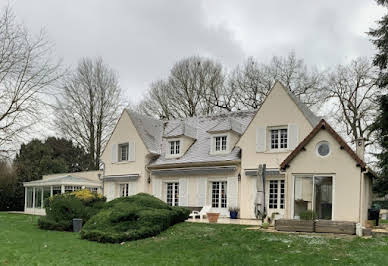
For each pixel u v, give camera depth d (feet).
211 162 83.51
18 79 75.00
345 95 124.06
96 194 71.15
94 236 51.44
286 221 52.39
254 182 77.46
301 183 58.18
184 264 35.99
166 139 96.48
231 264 36.06
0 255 38.11
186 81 146.51
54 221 65.62
